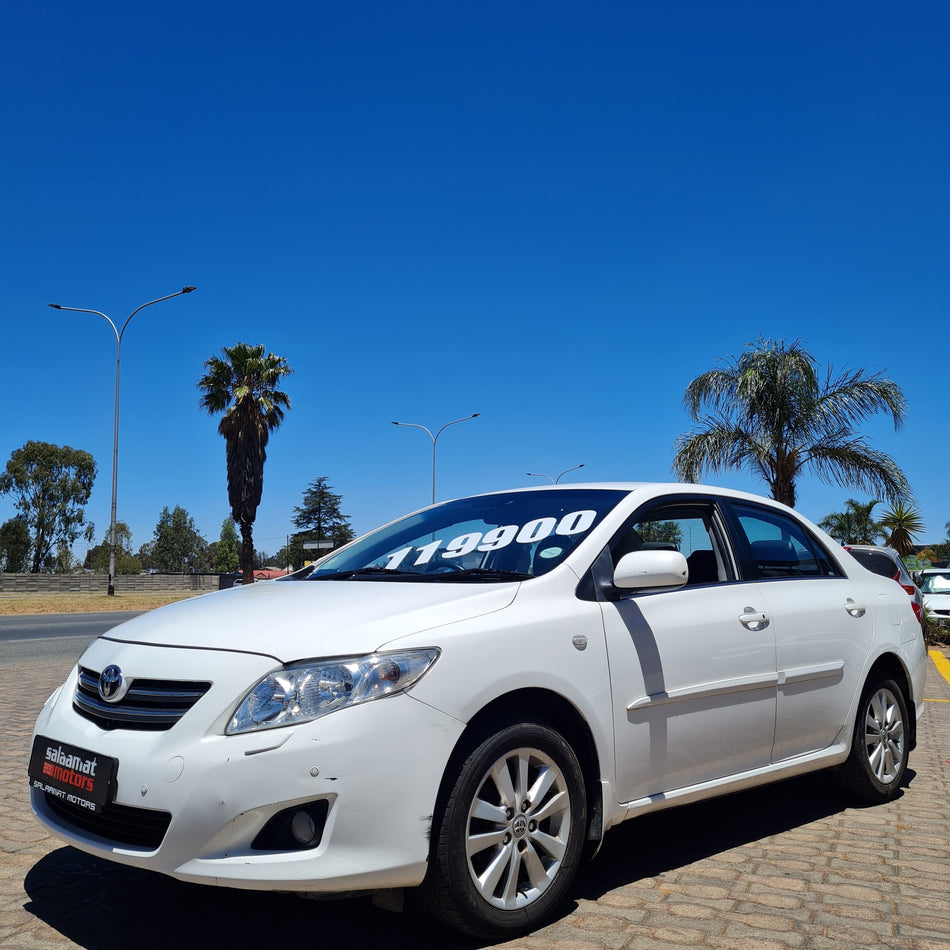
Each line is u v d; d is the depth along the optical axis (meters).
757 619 4.28
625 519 4.04
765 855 4.13
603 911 3.43
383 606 3.34
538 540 3.96
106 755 3.01
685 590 4.09
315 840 2.85
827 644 4.69
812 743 4.61
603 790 3.51
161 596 38.47
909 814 4.88
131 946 3.11
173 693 3.03
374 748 2.89
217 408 39.94
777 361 18.39
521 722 3.27
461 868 3.02
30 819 4.52
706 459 18.78
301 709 2.89
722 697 4.04
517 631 3.34
